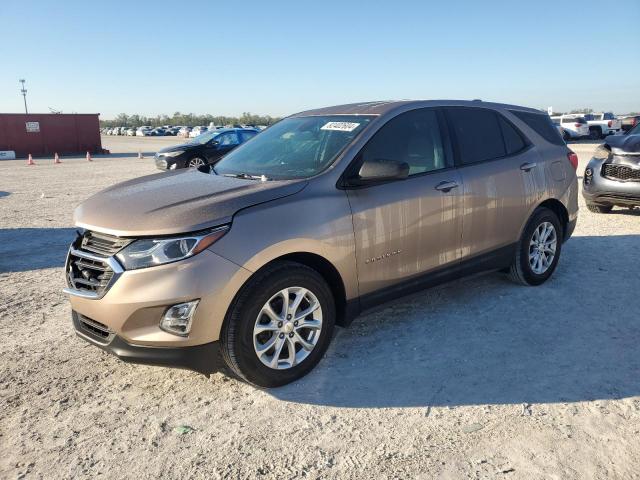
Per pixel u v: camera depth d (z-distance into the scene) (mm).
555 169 5266
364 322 4516
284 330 3471
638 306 4730
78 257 3488
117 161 27609
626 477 2604
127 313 3129
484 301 4906
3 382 3646
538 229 5168
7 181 17250
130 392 3521
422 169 4227
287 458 2824
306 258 3617
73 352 4102
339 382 3578
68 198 12797
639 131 8695
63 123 35312
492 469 2686
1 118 33719
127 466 2787
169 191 3711
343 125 4215
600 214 8930
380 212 3848
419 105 4414
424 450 2854
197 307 3121
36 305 5133
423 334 4258
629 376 3557
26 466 2795
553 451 2809
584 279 5461
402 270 4070
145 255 3129
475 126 4750
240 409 3297
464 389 3451
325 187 3672
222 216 3242
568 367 3691
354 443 2936
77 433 3076
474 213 4488
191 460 2826
